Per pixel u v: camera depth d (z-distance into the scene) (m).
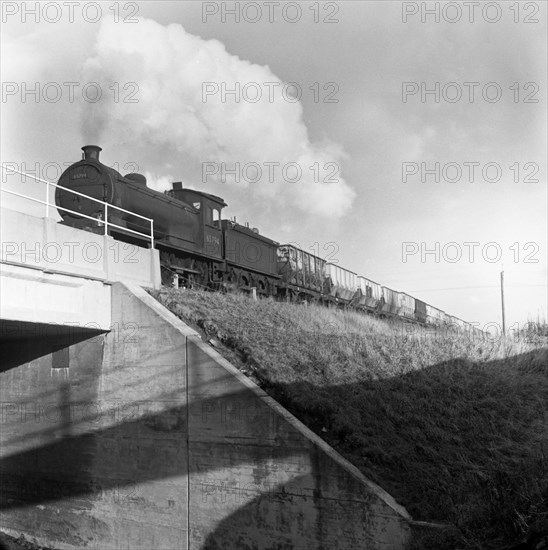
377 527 8.32
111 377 11.61
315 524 8.88
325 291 29.52
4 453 12.77
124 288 11.84
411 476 8.91
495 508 8.03
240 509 9.69
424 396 11.23
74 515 11.71
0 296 9.80
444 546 7.71
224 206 23.25
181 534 10.35
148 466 10.91
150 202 18.02
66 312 11.02
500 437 10.22
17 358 12.83
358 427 9.70
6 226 9.80
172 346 10.94
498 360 13.57
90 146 17.34
